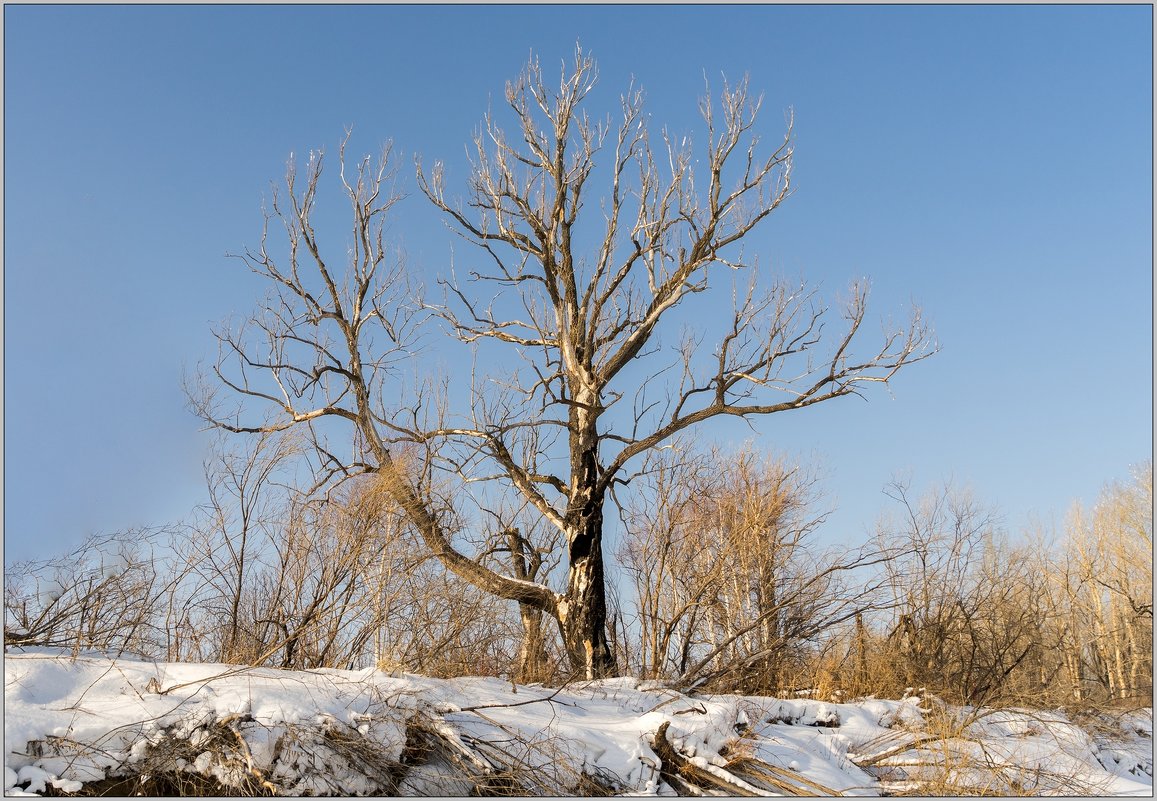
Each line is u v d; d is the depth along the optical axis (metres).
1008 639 20.56
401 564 15.02
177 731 8.64
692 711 12.34
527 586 18.28
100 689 9.16
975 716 14.57
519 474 19.66
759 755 12.09
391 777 9.48
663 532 21.25
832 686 17.44
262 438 15.82
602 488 19.47
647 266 20.73
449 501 18.12
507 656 15.94
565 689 13.52
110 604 11.64
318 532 14.96
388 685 10.46
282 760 8.81
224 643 14.04
